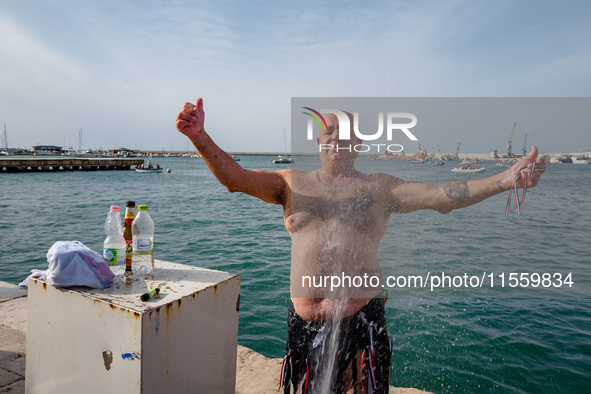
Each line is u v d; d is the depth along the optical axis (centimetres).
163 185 3450
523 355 359
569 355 362
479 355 358
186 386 179
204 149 176
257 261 828
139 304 163
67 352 180
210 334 192
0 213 1602
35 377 196
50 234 1162
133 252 208
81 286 181
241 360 300
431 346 369
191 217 1560
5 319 339
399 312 440
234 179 182
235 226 1339
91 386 172
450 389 310
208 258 859
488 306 463
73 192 2617
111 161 5950
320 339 177
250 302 559
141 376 156
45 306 188
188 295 176
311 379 179
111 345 164
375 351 176
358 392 174
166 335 166
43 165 4847
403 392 274
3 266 794
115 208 219
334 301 176
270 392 254
